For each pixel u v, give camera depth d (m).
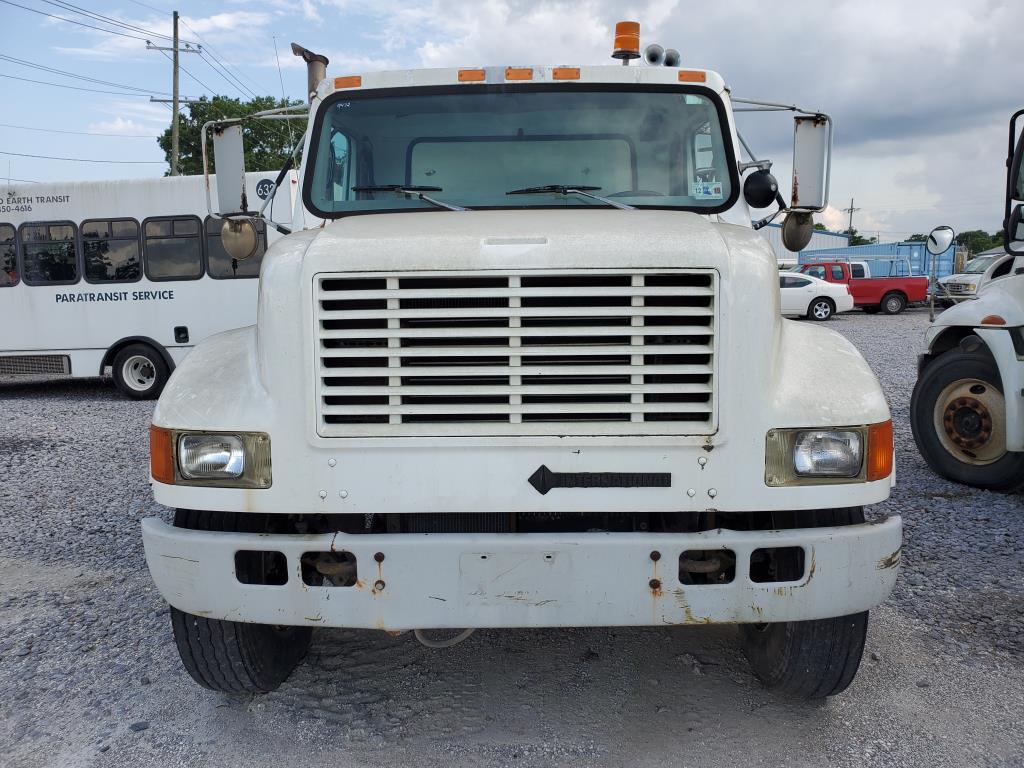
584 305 2.66
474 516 2.89
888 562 2.76
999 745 3.00
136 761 3.00
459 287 2.66
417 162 3.88
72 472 7.95
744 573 2.67
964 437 6.37
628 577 2.65
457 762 2.95
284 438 2.71
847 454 2.71
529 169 3.84
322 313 2.67
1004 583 4.51
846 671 3.04
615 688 3.45
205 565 2.74
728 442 2.67
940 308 22.69
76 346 13.31
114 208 13.08
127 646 3.97
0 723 3.28
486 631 4.01
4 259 13.31
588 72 3.92
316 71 4.95
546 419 2.69
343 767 2.93
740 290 2.65
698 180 3.83
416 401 2.69
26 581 4.94
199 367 2.99
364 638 3.96
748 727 3.14
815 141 3.92
